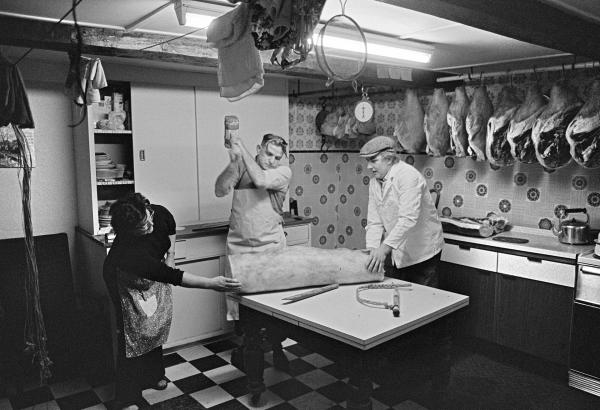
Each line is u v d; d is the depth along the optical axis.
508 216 3.84
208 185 3.80
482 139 3.50
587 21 2.29
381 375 2.93
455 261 3.64
